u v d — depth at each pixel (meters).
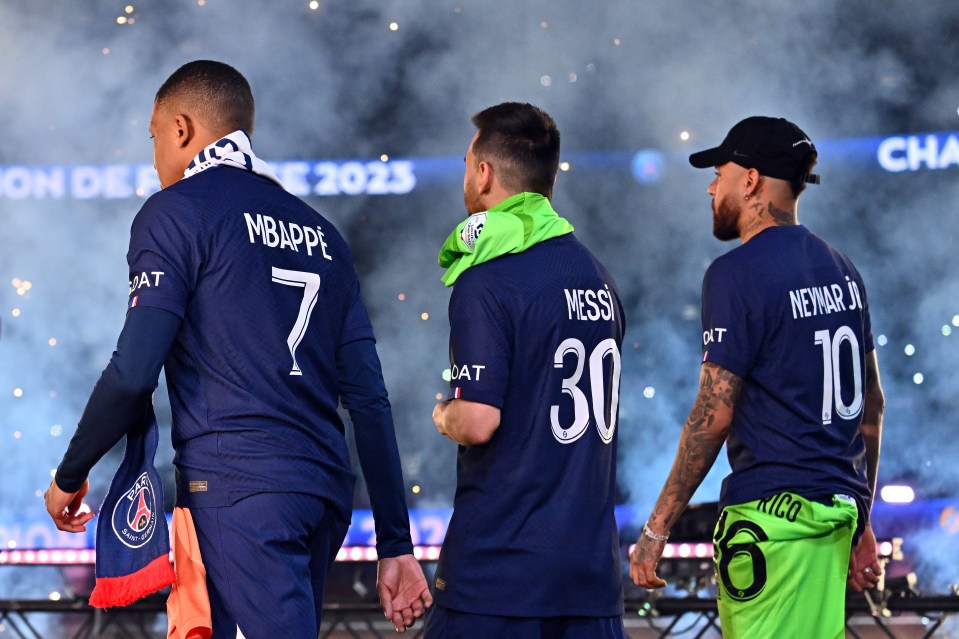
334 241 8.73
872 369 10.39
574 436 9.18
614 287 9.86
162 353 7.55
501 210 9.48
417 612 8.91
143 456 7.74
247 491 7.75
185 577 7.68
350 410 8.80
